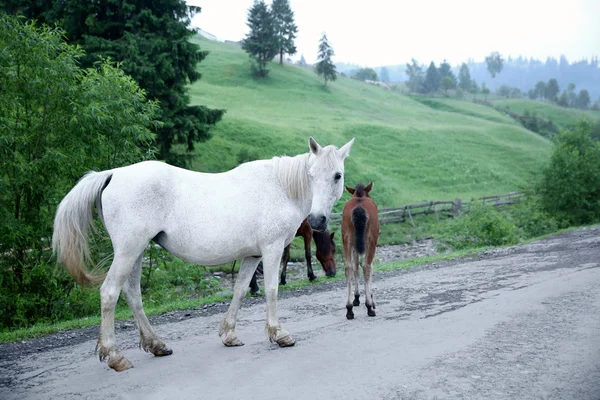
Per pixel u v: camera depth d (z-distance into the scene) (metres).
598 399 3.31
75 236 4.50
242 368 4.35
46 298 8.70
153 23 19.62
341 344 4.96
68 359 5.24
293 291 9.33
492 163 41.06
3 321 8.37
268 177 4.97
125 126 9.14
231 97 52.34
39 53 8.24
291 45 78.38
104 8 19.70
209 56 71.56
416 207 25.19
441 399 3.43
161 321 7.12
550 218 20.03
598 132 23.02
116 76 9.48
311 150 4.96
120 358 4.50
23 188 8.39
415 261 12.39
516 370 3.89
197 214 4.67
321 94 62.78
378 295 7.90
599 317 5.25
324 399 3.55
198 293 11.10
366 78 140.25
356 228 5.78
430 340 4.86
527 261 10.53
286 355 4.68
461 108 86.94
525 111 95.38
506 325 5.17
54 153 8.01
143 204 4.52
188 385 3.99
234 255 4.86
